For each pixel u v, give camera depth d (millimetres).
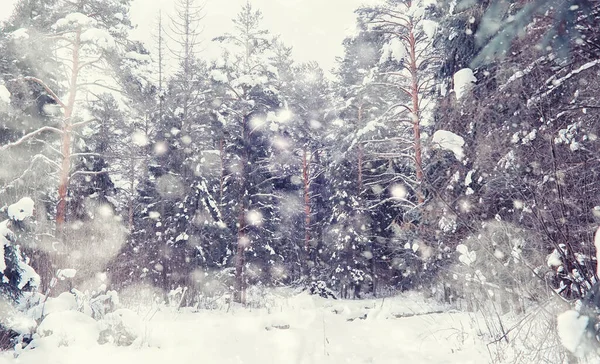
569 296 3969
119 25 14828
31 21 14102
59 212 13281
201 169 19422
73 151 16391
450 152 10484
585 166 4324
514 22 2725
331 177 23984
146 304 12523
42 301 7090
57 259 9781
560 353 3830
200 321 9281
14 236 6305
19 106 14109
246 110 19344
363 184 22141
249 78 18969
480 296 6906
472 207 7363
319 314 9789
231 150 20766
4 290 6234
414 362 4965
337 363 5051
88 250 10703
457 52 8625
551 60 5422
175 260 17844
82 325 6574
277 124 19141
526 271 4680
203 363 5180
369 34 14898
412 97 14398
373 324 8406
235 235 21016
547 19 4301
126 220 24703
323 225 25500
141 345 6266
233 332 7449
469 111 8109
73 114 15695
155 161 20172
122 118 17250
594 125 5012
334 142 21703
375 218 22266
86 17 13664
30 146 14688
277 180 24656
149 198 21703
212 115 19281
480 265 6477
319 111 24875
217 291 18219
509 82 6301
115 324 6633
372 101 19141
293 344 6305
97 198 17094
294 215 25656
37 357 5457
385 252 21750
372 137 17047
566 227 3777
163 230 19438
